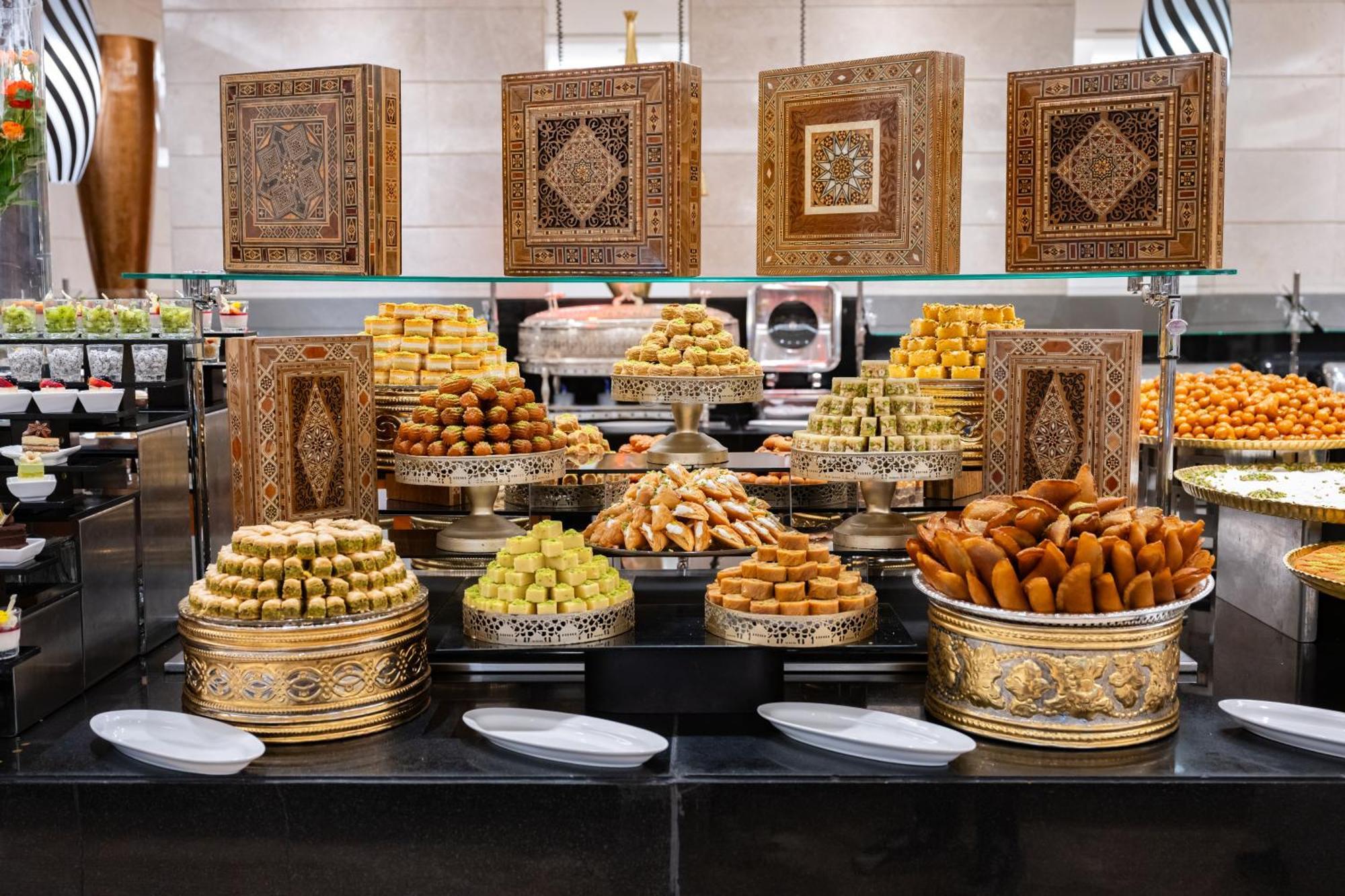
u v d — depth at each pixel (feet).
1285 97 20.10
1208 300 19.77
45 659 7.16
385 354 10.26
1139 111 7.42
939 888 6.31
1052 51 19.54
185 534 9.05
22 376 8.61
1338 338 19.74
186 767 6.31
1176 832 6.23
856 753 6.56
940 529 7.09
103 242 18.28
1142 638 6.62
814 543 8.63
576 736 6.73
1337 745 6.48
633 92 7.62
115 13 18.75
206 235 19.92
